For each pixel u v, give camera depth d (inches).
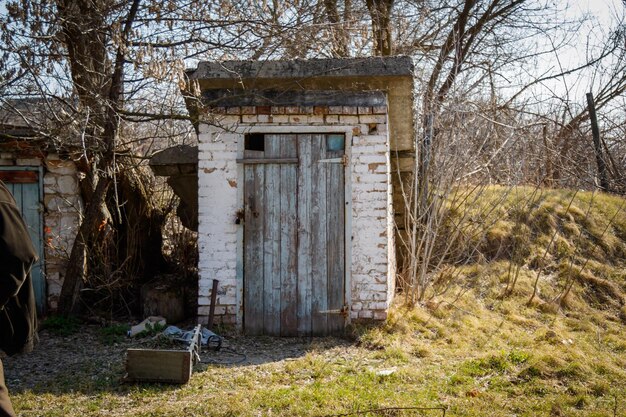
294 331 308.0
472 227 416.5
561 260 405.7
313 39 384.8
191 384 232.8
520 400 214.5
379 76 307.4
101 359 266.5
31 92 309.0
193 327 319.6
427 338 302.5
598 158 547.5
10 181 343.9
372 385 229.8
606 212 454.9
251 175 310.2
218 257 310.8
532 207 445.4
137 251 369.4
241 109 306.8
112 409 209.5
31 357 271.7
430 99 405.4
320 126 308.5
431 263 397.7
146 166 394.9
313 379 240.5
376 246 308.0
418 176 382.0
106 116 316.5
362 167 308.5
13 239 124.9
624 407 209.2
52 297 345.4
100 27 320.5
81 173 350.3
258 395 215.9
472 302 356.8
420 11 573.6
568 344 297.1
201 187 311.0
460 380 233.3
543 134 546.3
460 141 412.5
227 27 348.2
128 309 342.0
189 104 313.0
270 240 309.6
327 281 308.7
